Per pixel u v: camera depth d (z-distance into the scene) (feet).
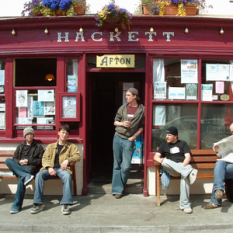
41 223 12.46
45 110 16.24
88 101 16.94
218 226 12.23
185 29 15.56
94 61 16.08
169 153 14.48
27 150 15.03
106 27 15.56
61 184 16.10
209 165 15.28
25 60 16.55
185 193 13.69
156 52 15.66
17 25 15.64
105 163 20.70
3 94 16.35
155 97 16.05
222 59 16.15
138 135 16.97
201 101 16.10
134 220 12.74
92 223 12.44
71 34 15.74
